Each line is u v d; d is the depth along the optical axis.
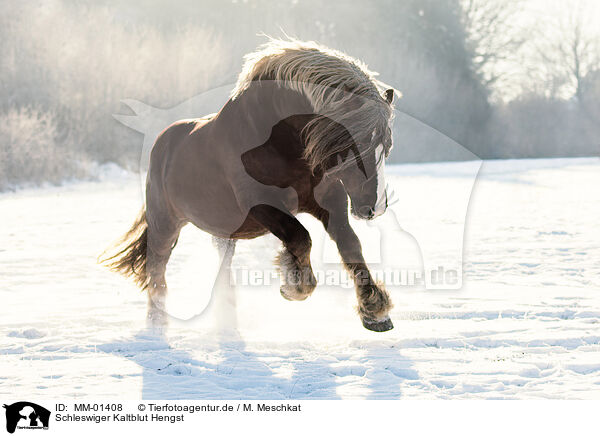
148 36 40.16
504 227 16.56
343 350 6.44
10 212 22.19
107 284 10.12
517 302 8.25
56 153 35.59
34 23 40.78
